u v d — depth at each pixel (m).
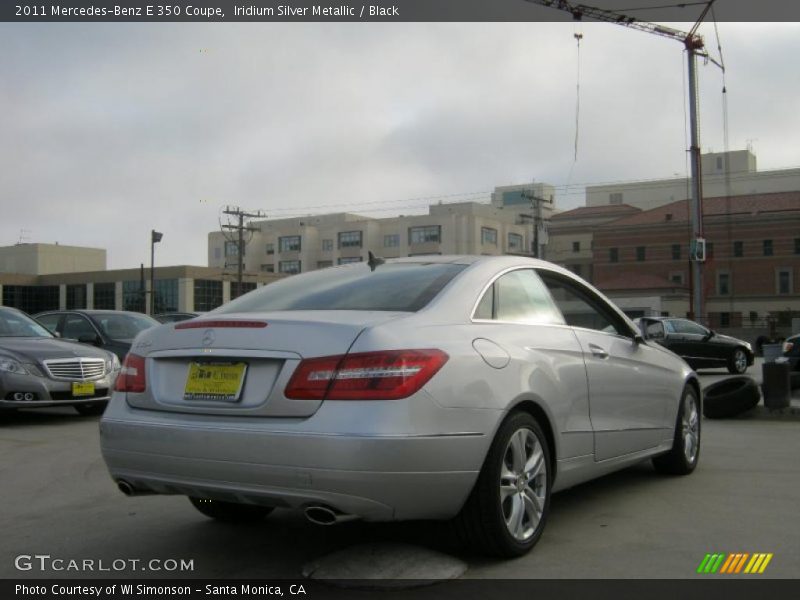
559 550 4.13
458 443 3.60
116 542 4.48
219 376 3.78
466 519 3.82
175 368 3.95
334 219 131.62
